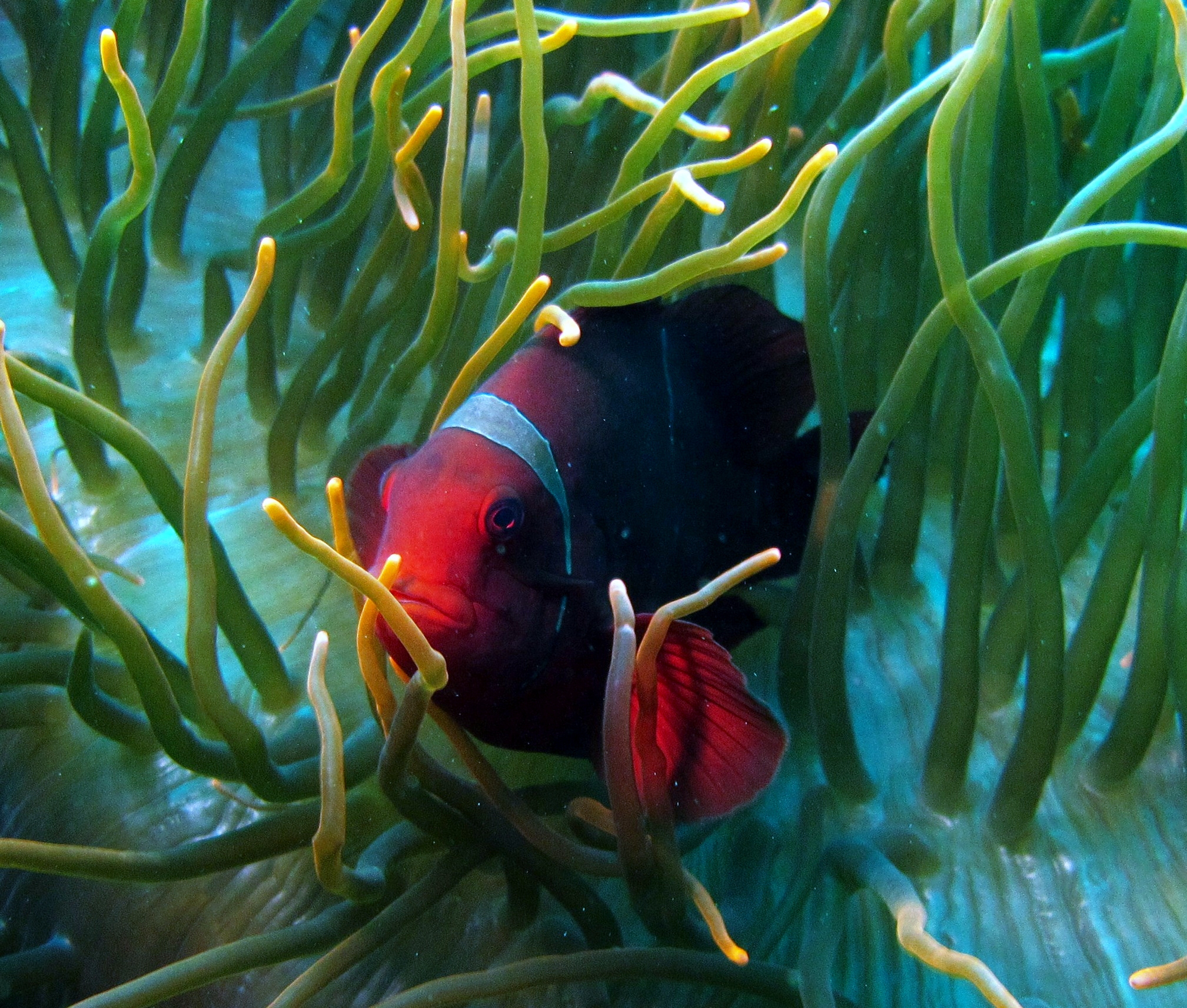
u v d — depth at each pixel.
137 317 0.28
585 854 0.22
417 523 0.21
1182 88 0.26
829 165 0.23
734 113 0.27
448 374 0.26
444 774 0.22
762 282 0.28
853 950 0.24
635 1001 0.23
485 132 0.25
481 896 0.24
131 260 0.27
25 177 0.28
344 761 0.23
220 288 0.28
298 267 0.27
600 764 0.22
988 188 0.25
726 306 0.24
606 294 0.23
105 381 0.26
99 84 0.28
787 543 0.25
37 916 0.25
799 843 0.24
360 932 0.22
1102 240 0.22
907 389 0.23
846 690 0.24
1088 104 0.31
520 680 0.21
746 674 0.26
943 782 0.24
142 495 0.27
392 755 0.21
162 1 0.31
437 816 0.23
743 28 0.26
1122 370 0.28
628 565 0.23
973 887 0.24
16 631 0.25
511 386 0.22
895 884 0.22
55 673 0.24
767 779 0.21
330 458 0.27
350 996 0.23
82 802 0.24
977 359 0.22
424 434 0.26
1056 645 0.23
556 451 0.22
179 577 0.26
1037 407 0.27
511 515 0.21
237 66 0.28
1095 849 0.24
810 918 0.23
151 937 0.24
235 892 0.24
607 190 0.28
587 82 0.30
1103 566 0.24
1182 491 0.24
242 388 0.28
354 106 0.30
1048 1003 0.23
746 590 0.26
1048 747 0.23
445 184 0.23
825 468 0.24
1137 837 0.24
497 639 0.21
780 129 0.27
